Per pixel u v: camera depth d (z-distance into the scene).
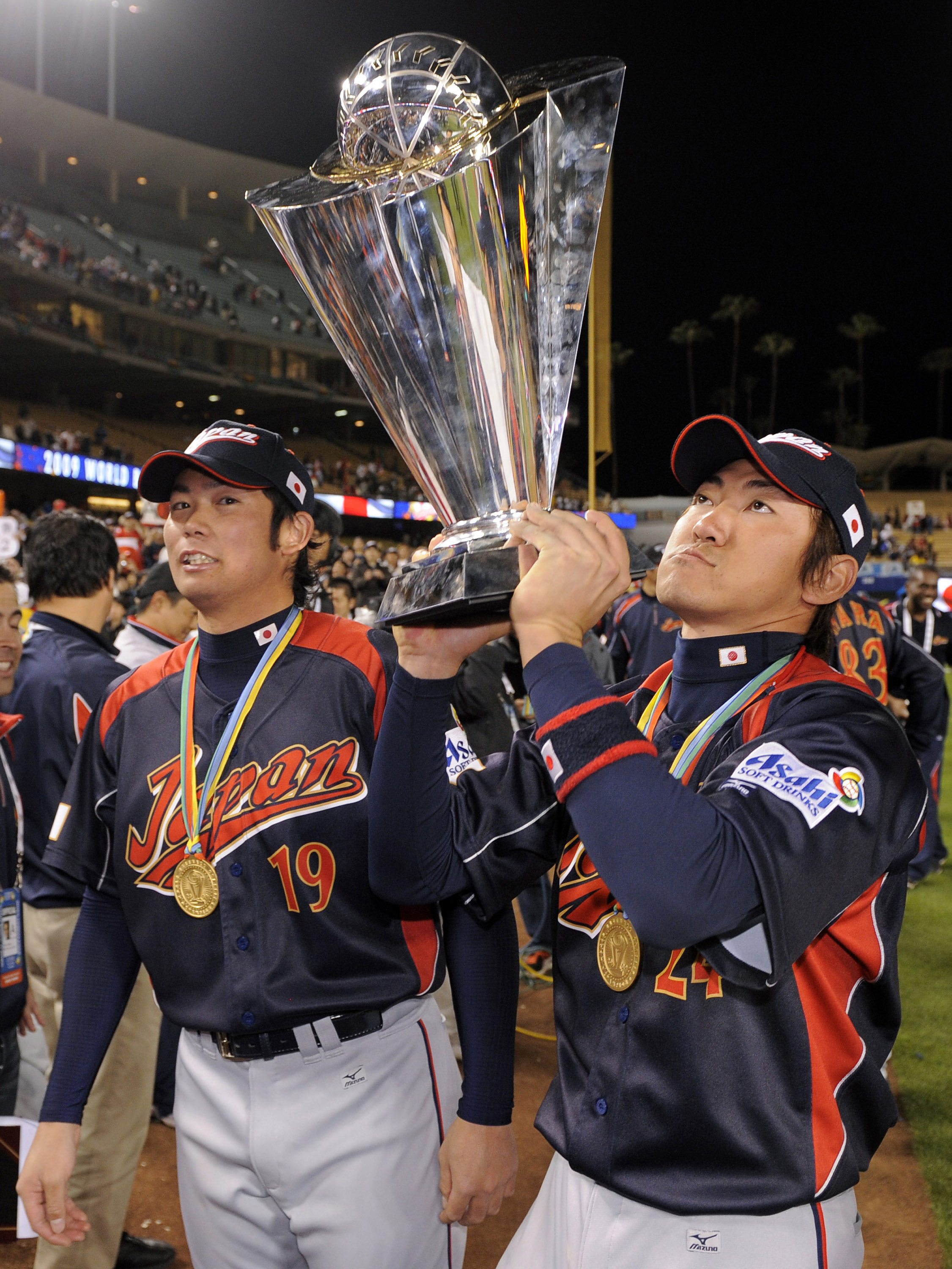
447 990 3.36
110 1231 2.28
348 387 43.12
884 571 28.56
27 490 28.08
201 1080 1.54
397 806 1.23
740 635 1.20
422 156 1.00
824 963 1.08
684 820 0.91
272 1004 1.46
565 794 0.96
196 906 1.51
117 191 40.50
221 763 1.54
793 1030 1.06
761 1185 1.04
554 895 1.27
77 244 35.69
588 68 1.02
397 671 1.24
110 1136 2.27
